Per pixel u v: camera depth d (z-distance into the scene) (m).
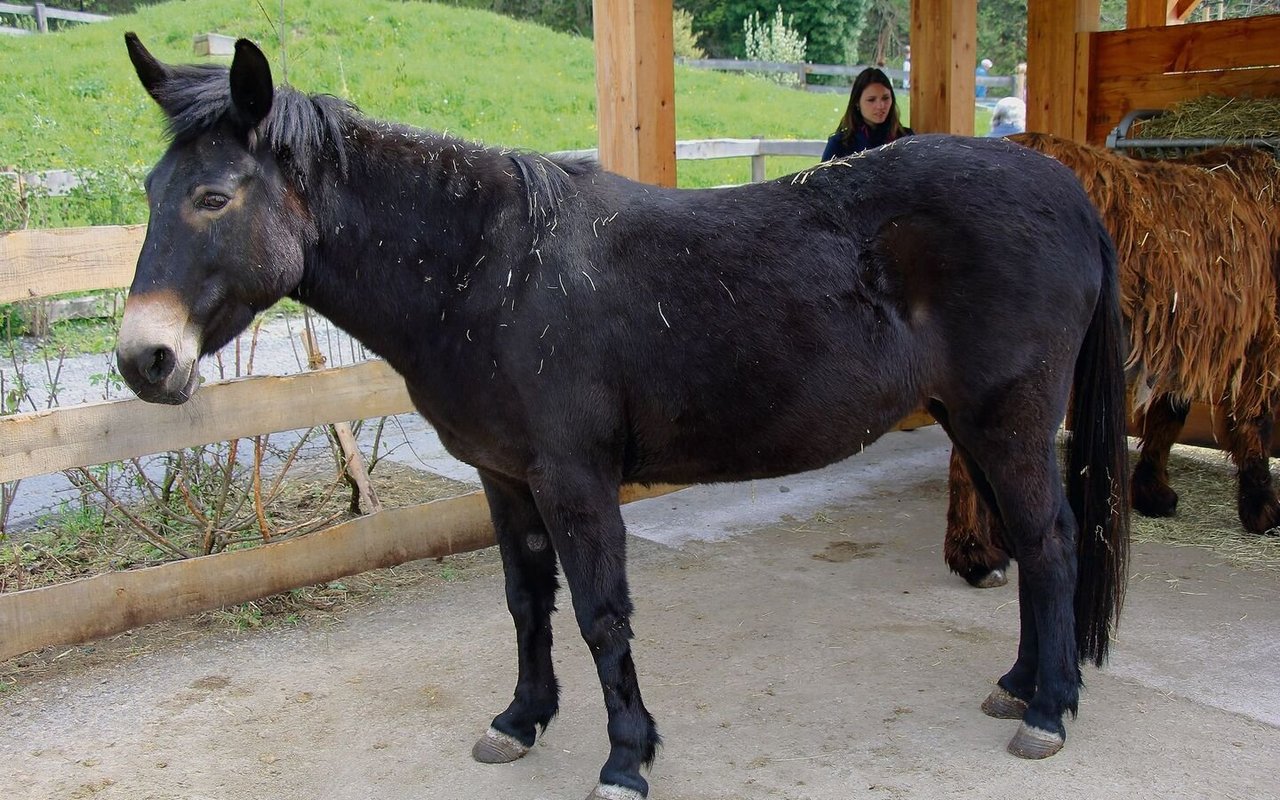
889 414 2.77
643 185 2.78
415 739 3.02
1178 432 4.75
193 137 2.39
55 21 19.84
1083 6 5.55
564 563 2.59
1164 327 3.93
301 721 3.13
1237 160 4.29
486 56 19.05
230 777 2.83
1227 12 11.59
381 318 2.62
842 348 2.65
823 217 2.69
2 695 3.30
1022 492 2.76
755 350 2.61
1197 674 3.25
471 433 2.65
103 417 3.57
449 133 2.80
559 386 2.51
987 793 2.64
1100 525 2.91
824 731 2.98
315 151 2.53
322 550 4.04
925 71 5.57
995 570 4.03
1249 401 4.39
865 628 3.69
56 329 7.34
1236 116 4.90
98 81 14.44
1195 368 4.07
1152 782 2.66
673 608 3.92
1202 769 2.71
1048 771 2.73
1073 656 2.84
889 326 2.69
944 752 2.85
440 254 2.56
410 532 4.28
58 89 14.00
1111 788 2.64
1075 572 2.83
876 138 5.44
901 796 2.64
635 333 2.55
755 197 2.74
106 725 3.12
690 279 2.60
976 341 2.67
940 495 5.23
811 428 2.70
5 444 3.37
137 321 2.26
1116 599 2.93
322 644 3.67
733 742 2.94
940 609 3.84
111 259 3.96
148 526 4.32
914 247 2.68
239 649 3.63
